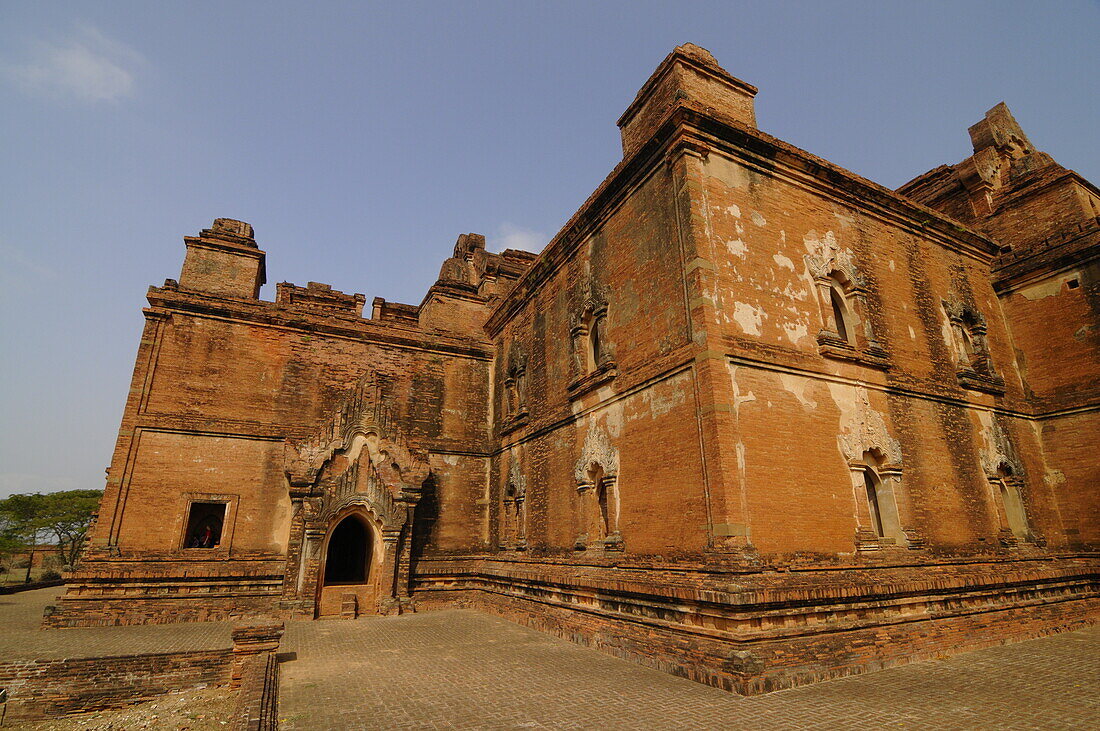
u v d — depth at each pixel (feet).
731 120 46.29
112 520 61.82
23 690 40.27
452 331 87.81
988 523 52.16
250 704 27.12
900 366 51.26
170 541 63.72
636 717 27.99
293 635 53.11
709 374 39.40
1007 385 61.26
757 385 41.34
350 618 64.95
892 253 55.93
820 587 36.42
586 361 58.39
